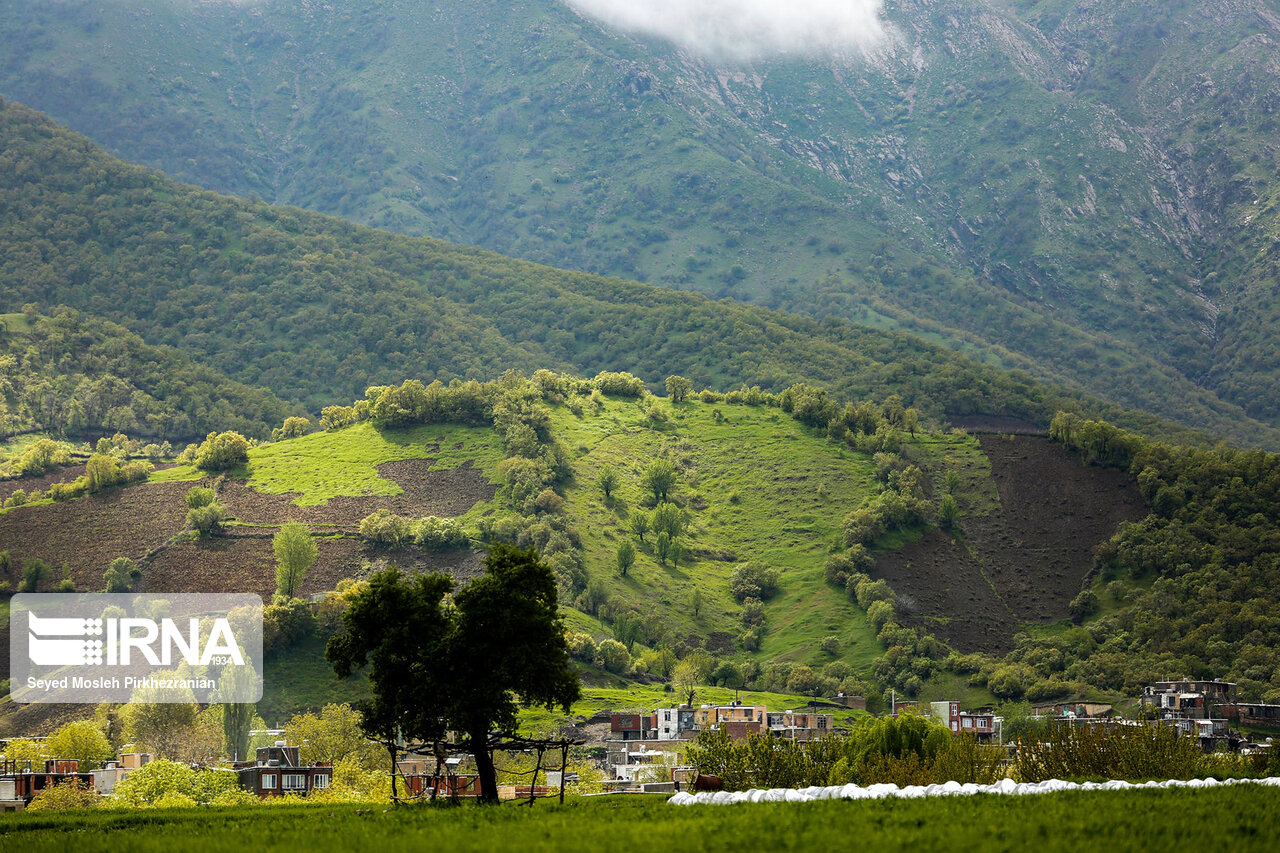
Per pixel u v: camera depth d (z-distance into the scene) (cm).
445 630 8606
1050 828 5681
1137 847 5172
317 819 7669
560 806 7862
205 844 6141
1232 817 5966
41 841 6606
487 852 5362
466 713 8231
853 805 7012
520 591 8494
